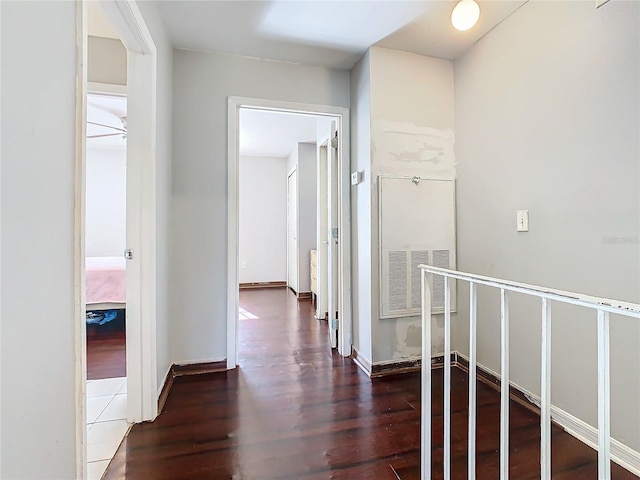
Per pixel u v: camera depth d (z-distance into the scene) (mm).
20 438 662
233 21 2100
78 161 877
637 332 1434
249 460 1487
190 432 1689
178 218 2396
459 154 2545
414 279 2508
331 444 1602
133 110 1732
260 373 2412
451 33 2240
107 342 2986
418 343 2529
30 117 688
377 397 2062
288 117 3916
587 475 1400
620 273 1478
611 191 1511
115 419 1800
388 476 1393
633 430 1442
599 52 1555
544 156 1838
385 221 2445
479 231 2340
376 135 2420
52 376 772
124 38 1607
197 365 2438
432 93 2539
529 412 1893
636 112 1415
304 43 2354
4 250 615
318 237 3898
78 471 877
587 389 1627
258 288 5988
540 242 1868
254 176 6133
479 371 2352
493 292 2236
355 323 2691
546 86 1821
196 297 2441
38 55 714
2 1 605
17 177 649
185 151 2410
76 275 875
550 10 1794
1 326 607
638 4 1403
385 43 2359
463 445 1591
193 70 2428
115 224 5426
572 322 1700
